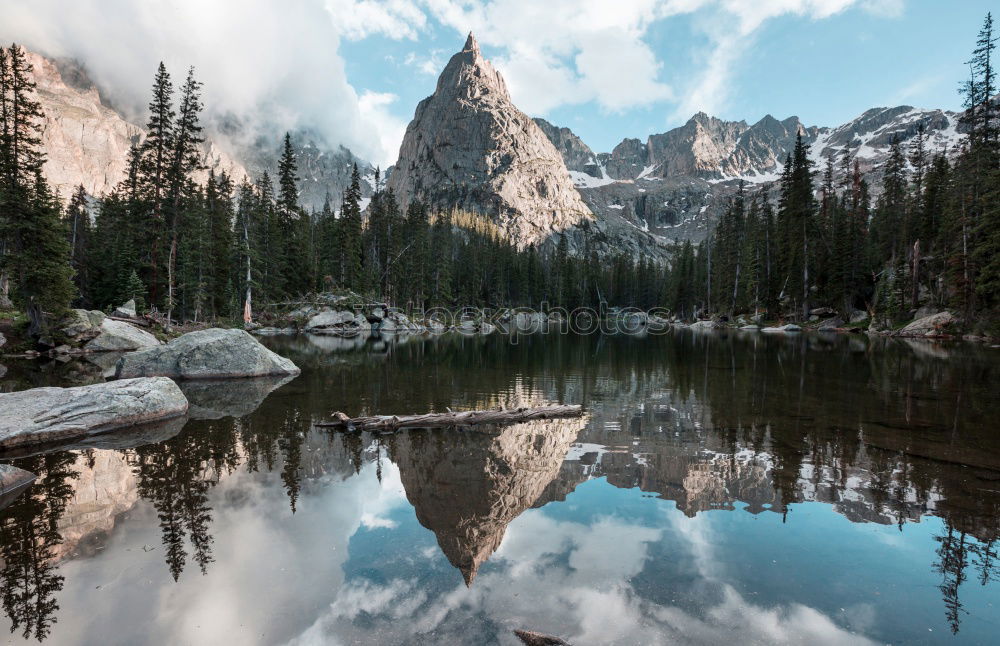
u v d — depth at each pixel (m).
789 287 51.69
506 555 4.75
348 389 15.50
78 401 10.01
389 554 4.80
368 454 8.36
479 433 9.90
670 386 16.08
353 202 59.28
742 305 63.88
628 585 4.18
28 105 27.02
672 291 90.31
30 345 23.67
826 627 3.58
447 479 7.09
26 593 4.11
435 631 3.54
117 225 45.59
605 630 3.53
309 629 3.59
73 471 7.39
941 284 39.16
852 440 8.85
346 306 52.25
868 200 54.94
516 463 7.83
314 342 36.12
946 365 19.73
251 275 44.41
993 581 4.23
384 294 66.12
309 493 6.54
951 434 9.19
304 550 4.91
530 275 106.31
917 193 47.12
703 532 5.23
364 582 4.27
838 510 5.78
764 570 4.44
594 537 5.14
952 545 4.90
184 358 17.14
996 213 30.31
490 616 3.73
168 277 34.47
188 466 7.68
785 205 54.16
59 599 4.02
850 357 23.64
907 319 41.12
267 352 19.08
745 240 65.38
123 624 3.66
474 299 86.56
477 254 98.31
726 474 7.14
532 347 35.25
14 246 23.45
